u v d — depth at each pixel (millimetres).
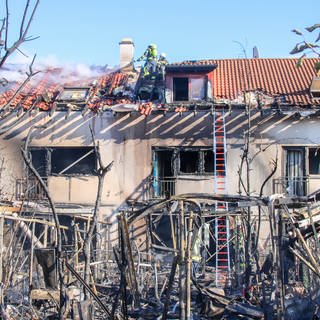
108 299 13508
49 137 25359
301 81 27266
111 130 25453
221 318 11602
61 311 9141
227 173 24828
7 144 25125
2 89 23172
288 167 24906
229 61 30109
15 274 15352
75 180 25312
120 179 25250
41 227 22297
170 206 11242
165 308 9266
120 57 29641
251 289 13758
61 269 9117
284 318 9750
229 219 21719
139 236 24125
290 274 14320
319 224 10883
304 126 24797
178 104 25203
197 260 18719
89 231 9320
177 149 25297
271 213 9711
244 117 24906
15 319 12289
